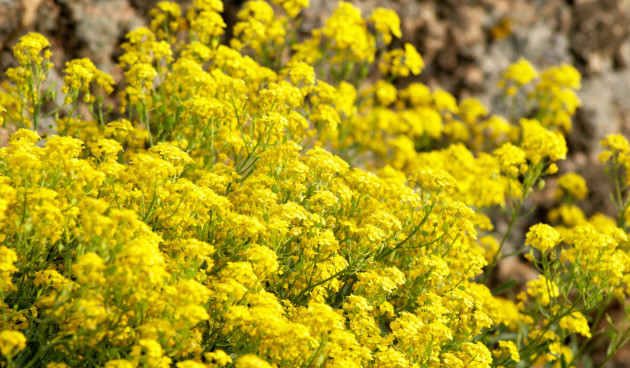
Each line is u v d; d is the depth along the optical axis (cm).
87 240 210
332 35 449
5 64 427
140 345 204
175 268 235
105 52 468
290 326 224
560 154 384
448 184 319
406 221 312
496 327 398
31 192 229
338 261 281
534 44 709
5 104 341
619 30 754
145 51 374
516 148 391
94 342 208
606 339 613
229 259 271
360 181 311
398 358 244
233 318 228
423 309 286
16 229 230
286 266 288
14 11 432
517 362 360
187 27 507
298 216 274
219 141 348
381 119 507
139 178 266
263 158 308
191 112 335
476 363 274
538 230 333
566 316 360
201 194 265
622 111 739
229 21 540
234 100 346
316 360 237
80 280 202
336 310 279
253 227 262
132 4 487
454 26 670
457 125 582
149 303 217
